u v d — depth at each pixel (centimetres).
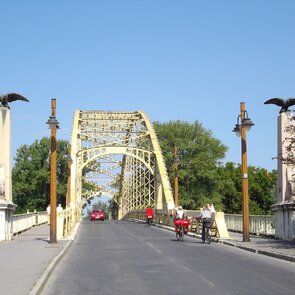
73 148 6569
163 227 4562
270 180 9544
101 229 4341
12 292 1090
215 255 2019
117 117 7531
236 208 9531
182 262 1775
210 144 8900
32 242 2598
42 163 9169
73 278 1405
